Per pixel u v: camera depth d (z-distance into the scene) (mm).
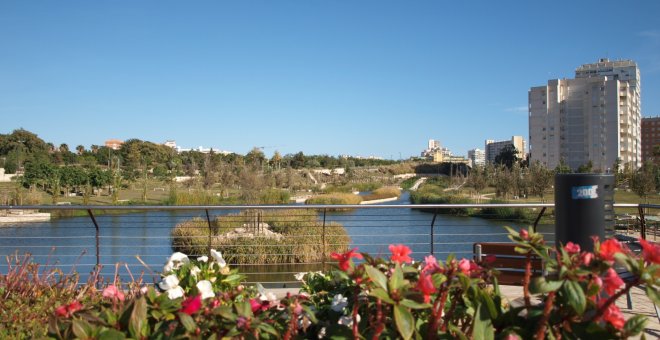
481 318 1608
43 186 37969
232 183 37250
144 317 1679
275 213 12836
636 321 1539
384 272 1855
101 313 1803
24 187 36688
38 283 3266
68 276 3453
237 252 10398
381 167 88562
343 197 38062
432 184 65750
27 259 3664
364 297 1932
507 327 1620
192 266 2561
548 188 38406
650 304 4531
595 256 1581
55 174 37375
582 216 3182
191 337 1612
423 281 1570
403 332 1500
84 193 34500
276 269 9867
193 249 10734
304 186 50844
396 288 1595
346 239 11281
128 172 50031
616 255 1516
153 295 1813
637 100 87938
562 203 3270
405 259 1906
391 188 59156
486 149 147000
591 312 1598
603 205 3201
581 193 3186
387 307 1732
